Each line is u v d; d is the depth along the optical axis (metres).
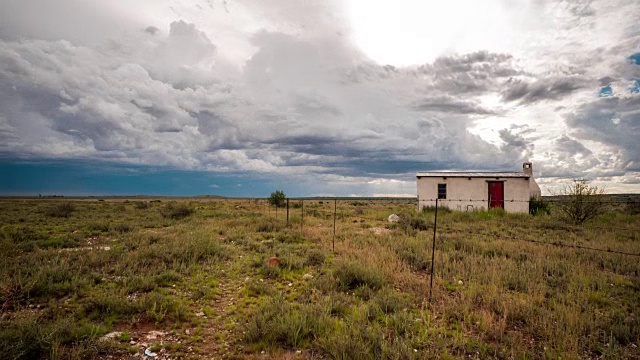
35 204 45.53
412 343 5.30
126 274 8.84
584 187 19.89
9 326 5.30
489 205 26.11
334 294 7.49
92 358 4.89
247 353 5.23
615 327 5.68
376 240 13.88
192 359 5.05
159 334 5.81
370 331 5.57
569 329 5.57
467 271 9.14
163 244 12.41
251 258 11.08
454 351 5.23
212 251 11.57
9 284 7.11
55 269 8.27
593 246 12.02
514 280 8.18
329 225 20.28
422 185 27.48
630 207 25.56
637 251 11.12
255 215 25.92
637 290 7.87
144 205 37.97
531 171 29.30
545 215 23.27
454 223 19.61
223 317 6.60
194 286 8.25
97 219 22.44
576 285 7.91
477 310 6.69
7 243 11.58
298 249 12.67
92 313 6.32
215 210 32.12
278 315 6.06
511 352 5.04
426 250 11.55
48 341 4.93
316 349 5.29
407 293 7.73
